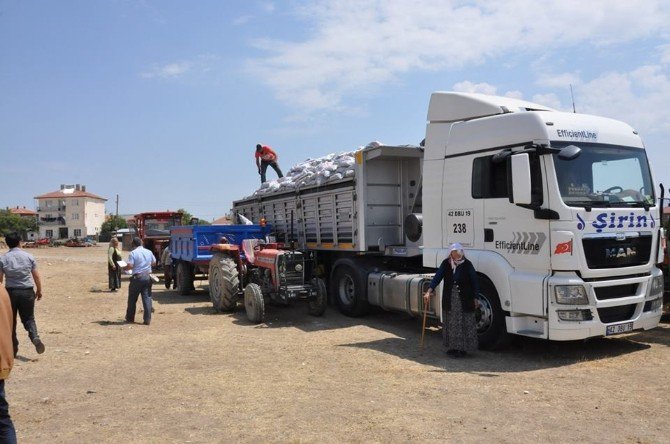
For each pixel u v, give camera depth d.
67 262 35.28
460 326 7.97
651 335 9.30
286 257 11.28
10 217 97.00
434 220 9.30
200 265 14.59
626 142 8.29
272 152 16.83
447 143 9.07
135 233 27.81
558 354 8.09
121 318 12.09
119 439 5.00
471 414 5.51
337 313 12.23
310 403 5.95
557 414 5.46
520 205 7.61
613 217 7.69
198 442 4.90
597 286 7.48
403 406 5.79
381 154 10.75
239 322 11.38
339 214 11.82
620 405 5.70
